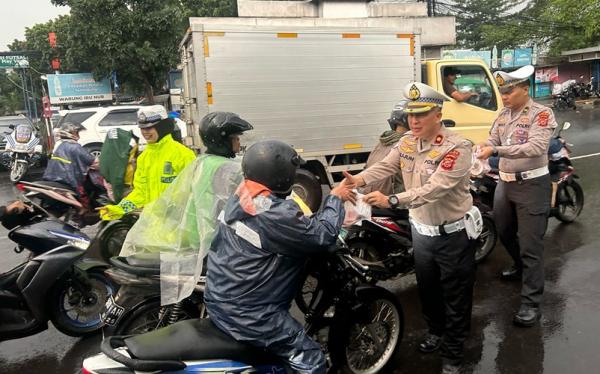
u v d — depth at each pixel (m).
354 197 2.69
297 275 2.27
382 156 4.23
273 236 2.10
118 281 2.93
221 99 6.59
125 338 2.21
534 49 32.72
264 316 2.17
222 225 2.26
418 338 3.71
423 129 2.80
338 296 2.94
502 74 3.70
